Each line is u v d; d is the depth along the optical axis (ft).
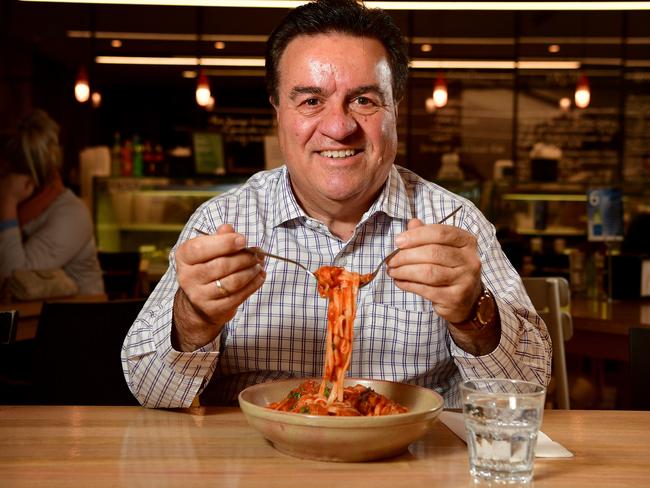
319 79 5.10
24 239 12.42
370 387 4.55
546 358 5.15
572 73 28.58
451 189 23.95
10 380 9.64
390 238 5.73
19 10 24.03
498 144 28.94
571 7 18.97
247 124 29.91
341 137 5.06
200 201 21.63
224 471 3.56
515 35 26.35
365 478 3.48
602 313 11.58
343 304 4.12
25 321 10.14
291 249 5.68
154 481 3.41
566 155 28.66
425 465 3.70
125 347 5.04
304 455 3.74
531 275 16.70
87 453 3.83
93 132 30.04
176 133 30.63
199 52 24.47
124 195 21.45
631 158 28.40
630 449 4.02
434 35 26.94
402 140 29.04
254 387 4.32
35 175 12.08
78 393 6.79
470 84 28.78
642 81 28.22
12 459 3.72
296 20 5.22
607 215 13.60
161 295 5.55
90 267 12.79
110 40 27.25
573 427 4.47
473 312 4.48
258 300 5.55
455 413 4.79
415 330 5.51
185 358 4.67
